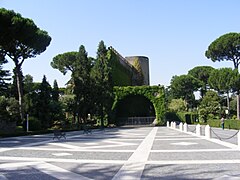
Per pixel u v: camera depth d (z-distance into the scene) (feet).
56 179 28.84
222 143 64.54
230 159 40.34
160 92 207.10
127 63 265.54
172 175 29.86
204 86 310.86
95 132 126.52
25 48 135.23
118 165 36.55
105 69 187.52
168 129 149.07
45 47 141.59
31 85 196.54
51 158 43.39
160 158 42.04
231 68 206.80
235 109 264.93
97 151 51.88
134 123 215.92
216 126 182.39
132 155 45.80
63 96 175.42
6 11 120.16
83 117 173.06
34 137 96.12
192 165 35.70
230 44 204.95
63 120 165.17
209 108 238.07
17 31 121.70
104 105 183.52
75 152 50.67
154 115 231.50
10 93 166.30
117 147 58.95
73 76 168.96
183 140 74.49
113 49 227.81
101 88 180.65
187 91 310.86
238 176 28.99
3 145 65.98
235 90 206.80
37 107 149.28
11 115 126.11
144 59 308.19
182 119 244.42
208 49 222.28
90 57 224.53
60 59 252.01
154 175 30.01
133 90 207.10
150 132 119.85
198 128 94.79
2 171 33.42
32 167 35.83
